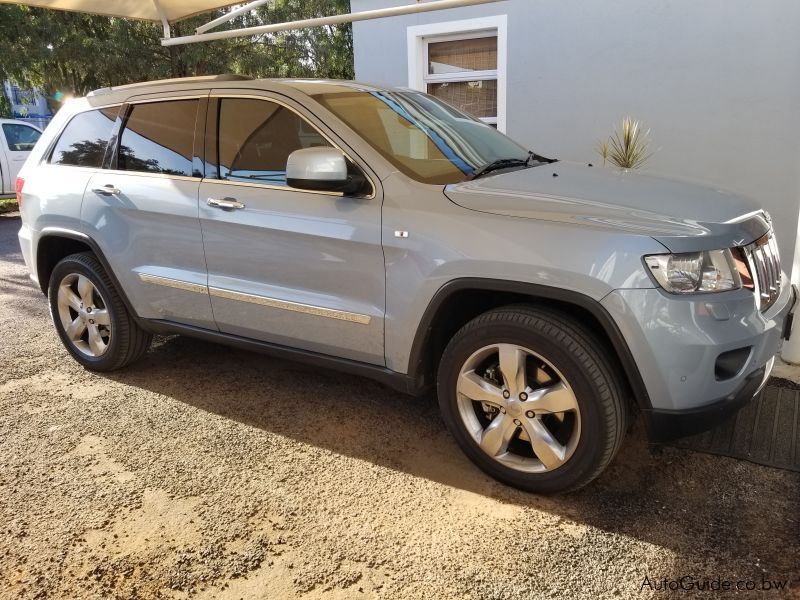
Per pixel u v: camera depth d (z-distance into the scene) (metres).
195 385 4.07
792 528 2.55
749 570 2.34
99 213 3.91
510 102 6.72
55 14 13.73
